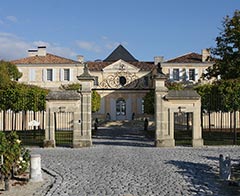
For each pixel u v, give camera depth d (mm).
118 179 11055
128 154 17312
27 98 25375
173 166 13539
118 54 70875
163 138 21094
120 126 49906
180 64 53469
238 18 29109
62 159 15766
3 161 10273
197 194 9172
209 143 22828
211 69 30672
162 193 9227
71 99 21047
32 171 11062
